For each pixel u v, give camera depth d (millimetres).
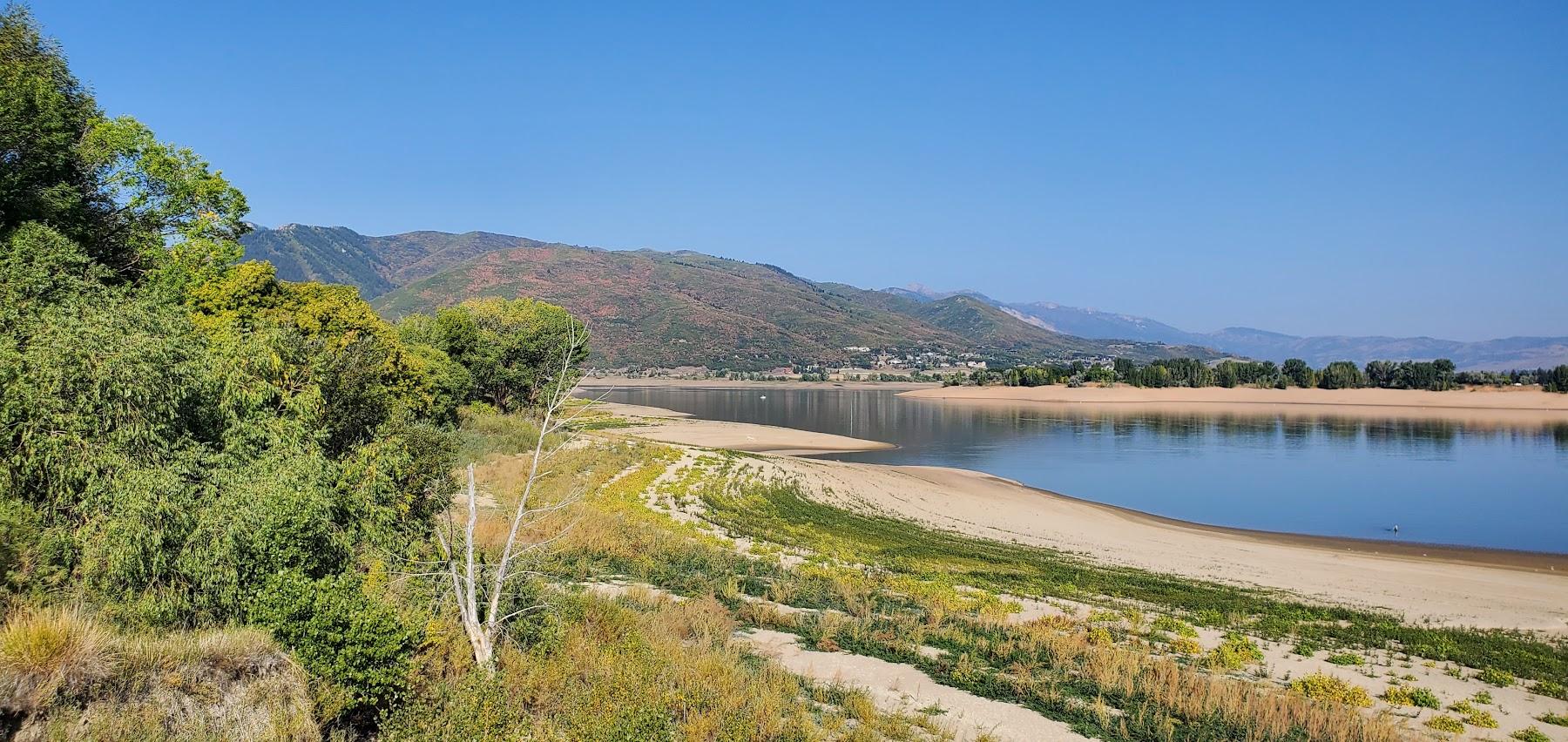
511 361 61688
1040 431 99938
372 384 20297
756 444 75250
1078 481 58344
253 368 16797
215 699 7555
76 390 11531
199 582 10352
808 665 13969
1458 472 64500
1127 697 13328
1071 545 33656
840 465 53344
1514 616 23844
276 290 31766
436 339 59219
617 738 9133
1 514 10148
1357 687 14734
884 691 12875
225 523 10750
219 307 28703
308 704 8109
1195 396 171125
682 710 10531
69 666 7000
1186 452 77250
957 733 11320
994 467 65125
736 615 17203
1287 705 13117
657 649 12438
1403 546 37500
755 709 10516
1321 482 58906
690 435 79375
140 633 9078
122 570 9992
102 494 10773
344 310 34531
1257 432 100125
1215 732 12000
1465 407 150625
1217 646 17922
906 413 135750
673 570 21156
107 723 6871
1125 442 87000
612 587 18109
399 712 8914
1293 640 18906
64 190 20094
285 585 9102
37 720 6691
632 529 25578
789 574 22203
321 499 12148
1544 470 65688
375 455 16656
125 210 26031
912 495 44219
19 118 18875
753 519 32719
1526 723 13750
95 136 23750
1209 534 39531
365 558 13781
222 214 30391
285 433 14883
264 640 8414
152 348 12531
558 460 41125
